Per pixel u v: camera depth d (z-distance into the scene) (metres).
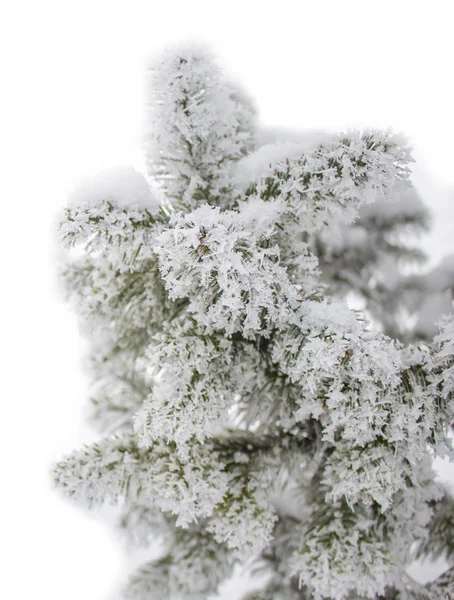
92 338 3.17
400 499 2.62
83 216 1.88
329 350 1.84
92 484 2.32
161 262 1.71
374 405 1.96
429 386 2.03
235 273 1.66
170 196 2.40
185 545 3.58
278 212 2.08
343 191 2.01
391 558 2.46
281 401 2.49
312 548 2.44
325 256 4.54
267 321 2.04
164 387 2.01
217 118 2.22
